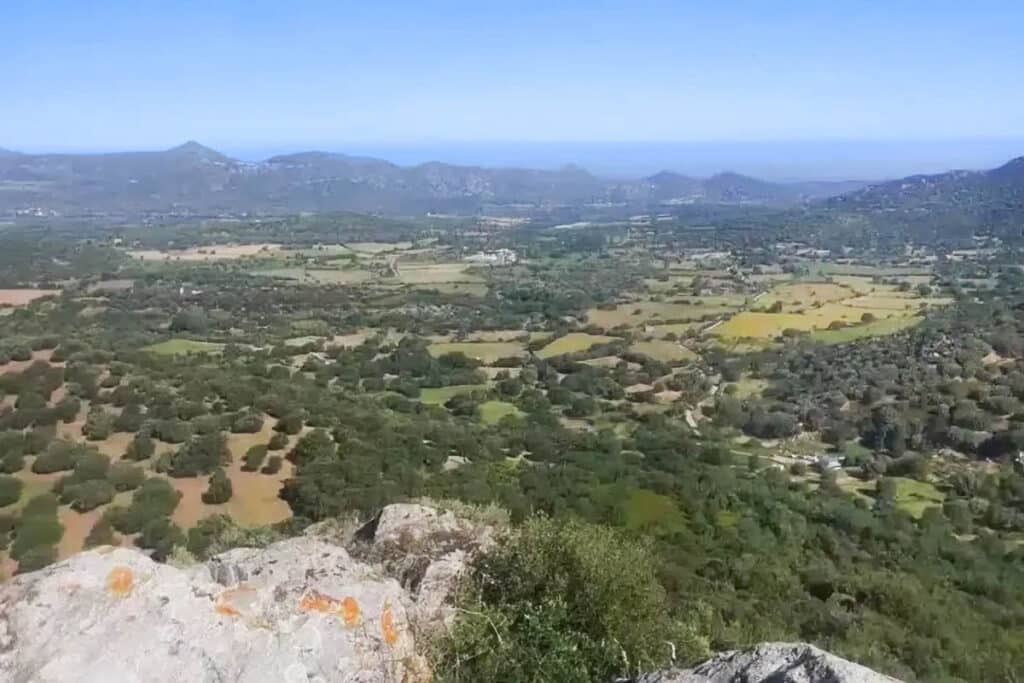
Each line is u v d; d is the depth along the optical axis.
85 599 5.69
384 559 8.48
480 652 7.15
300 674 5.88
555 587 8.28
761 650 5.86
